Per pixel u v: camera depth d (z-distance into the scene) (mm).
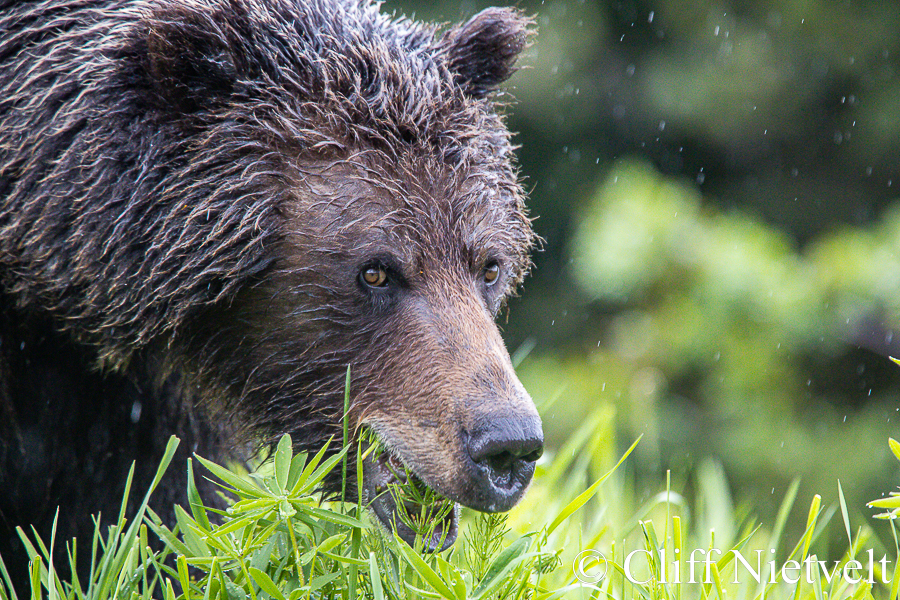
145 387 8031
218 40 7211
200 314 7348
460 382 6598
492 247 7312
